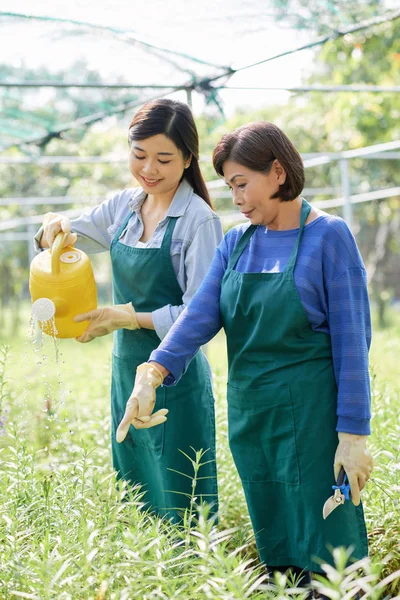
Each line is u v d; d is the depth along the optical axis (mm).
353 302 2564
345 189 8570
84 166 18062
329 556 2582
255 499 2775
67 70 7090
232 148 2604
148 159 3078
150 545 2373
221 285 2811
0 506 2900
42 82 5621
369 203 15984
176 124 3062
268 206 2641
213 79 5414
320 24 5055
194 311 2793
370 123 12938
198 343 2785
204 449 3230
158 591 2240
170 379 2746
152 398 2633
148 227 3287
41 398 4938
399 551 2941
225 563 2221
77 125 8023
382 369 8008
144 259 3178
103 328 3113
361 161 15375
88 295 3109
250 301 2658
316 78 14930
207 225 3148
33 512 2916
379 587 2121
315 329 2611
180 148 3094
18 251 20344
